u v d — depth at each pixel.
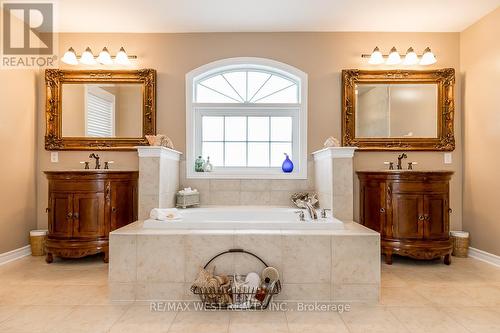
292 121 3.70
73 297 2.27
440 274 2.79
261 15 3.24
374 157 3.56
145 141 3.54
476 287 2.48
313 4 3.03
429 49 3.41
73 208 3.04
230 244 2.24
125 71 3.54
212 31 3.60
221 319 1.95
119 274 2.22
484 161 3.21
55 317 1.96
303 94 3.59
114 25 3.45
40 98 3.58
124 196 3.24
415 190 3.03
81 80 3.56
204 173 3.58
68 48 3.60
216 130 3.71
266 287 2.10
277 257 2.23
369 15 3.24
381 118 3.56
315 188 3.52
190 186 3.56
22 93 3.34
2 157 3.08
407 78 3.54
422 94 3.57
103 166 3.58
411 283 2.57
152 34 3.62
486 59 3.20
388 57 3.51
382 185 3.13
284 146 3.72
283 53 3.61
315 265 2.22
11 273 2.77
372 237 2.23
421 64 3.49
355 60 3.60
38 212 3.55
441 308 2.11
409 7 3.07
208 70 3.62
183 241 2.24
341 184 2.92
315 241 2.23
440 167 3.55
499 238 3.03
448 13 3.18
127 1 2.96
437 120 3.54
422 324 1.89
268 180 3.55
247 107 3.67
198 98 3.74
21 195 3.32
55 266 2.97
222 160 3.71
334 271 2.22
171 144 3.24
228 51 3.61
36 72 3.55
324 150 3.09
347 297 2.22
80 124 3.58
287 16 3.27
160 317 1.98
